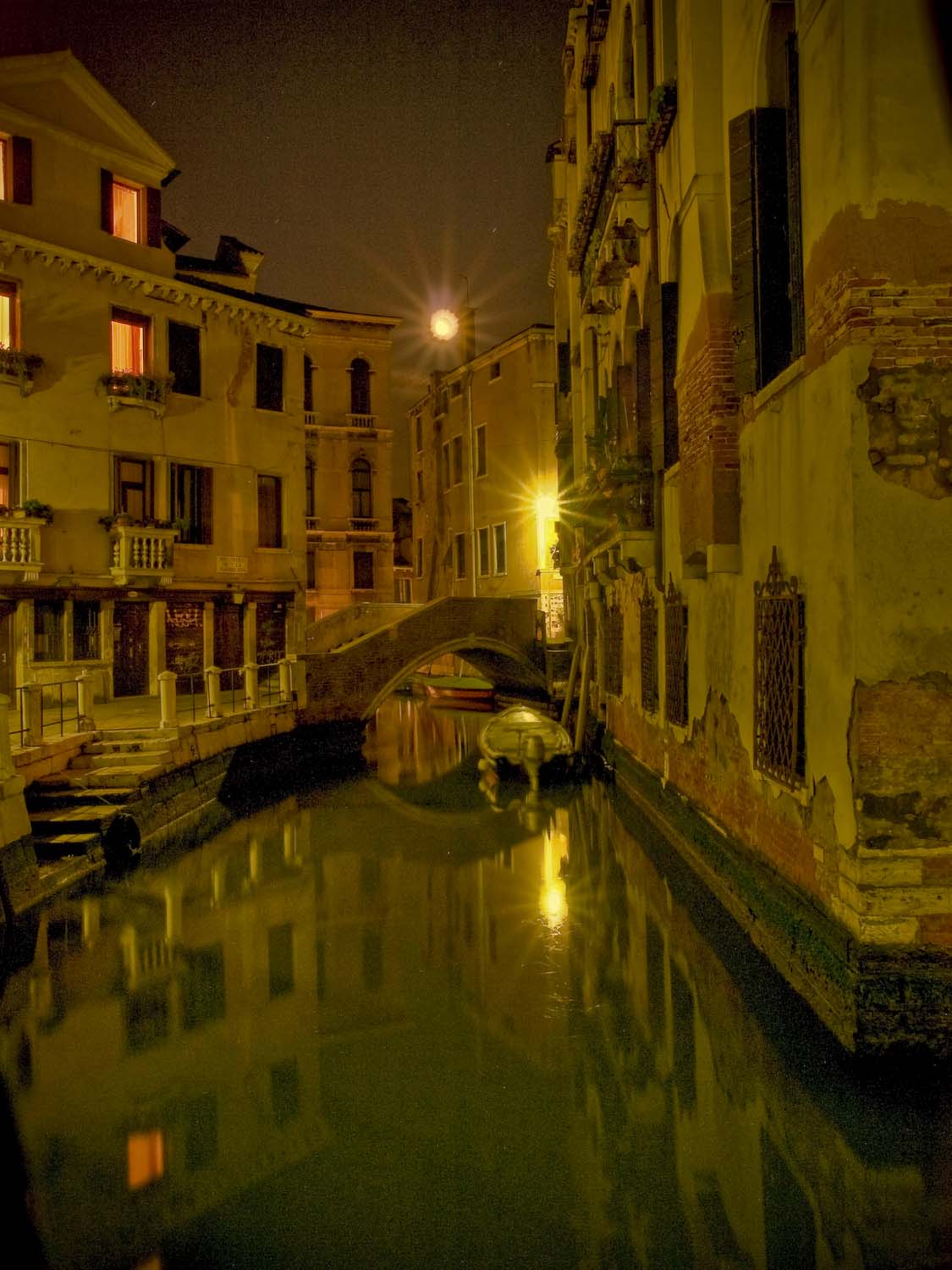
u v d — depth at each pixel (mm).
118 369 19875
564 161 22438
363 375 34406
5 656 18062
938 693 5715
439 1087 6375
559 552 23734
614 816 14945
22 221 18047
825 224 6141
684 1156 5484
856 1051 5719
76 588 18812
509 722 19766
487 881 11500
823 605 6301
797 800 6918
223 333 21656
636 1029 7168
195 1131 5859
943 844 5715
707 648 9805
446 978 8367
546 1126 5852
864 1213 4871
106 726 15477
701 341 8820
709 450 8602
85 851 11719
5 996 8086
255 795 17375
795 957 6871
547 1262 4551
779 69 7621
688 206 9305
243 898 10898
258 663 22594
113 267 19297
